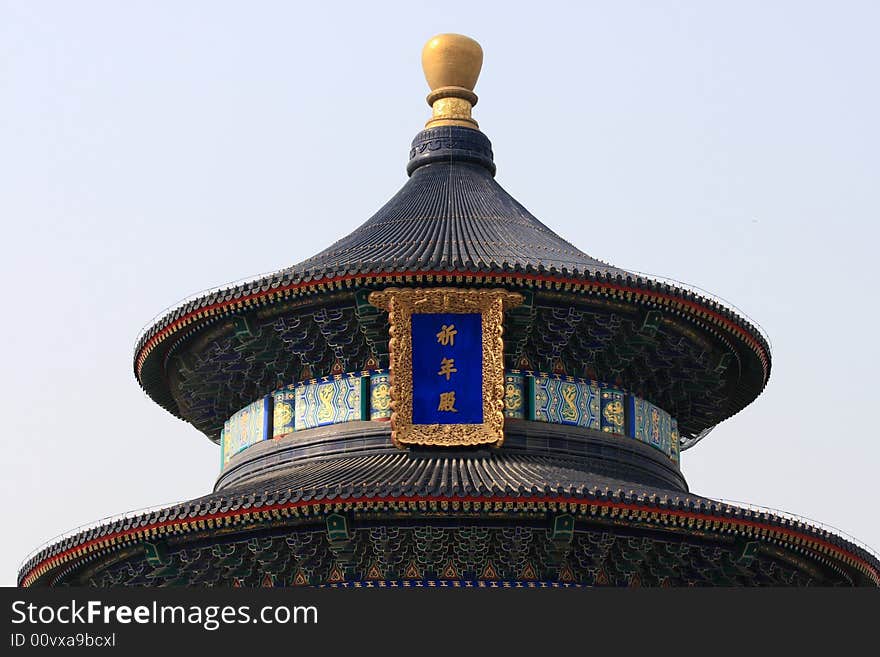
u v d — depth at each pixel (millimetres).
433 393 64875
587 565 62906
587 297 66188
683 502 60688
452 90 77688
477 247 67812
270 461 67938
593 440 67062
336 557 61812
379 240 70188
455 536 61406
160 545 63438
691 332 69500
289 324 67625
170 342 71188
